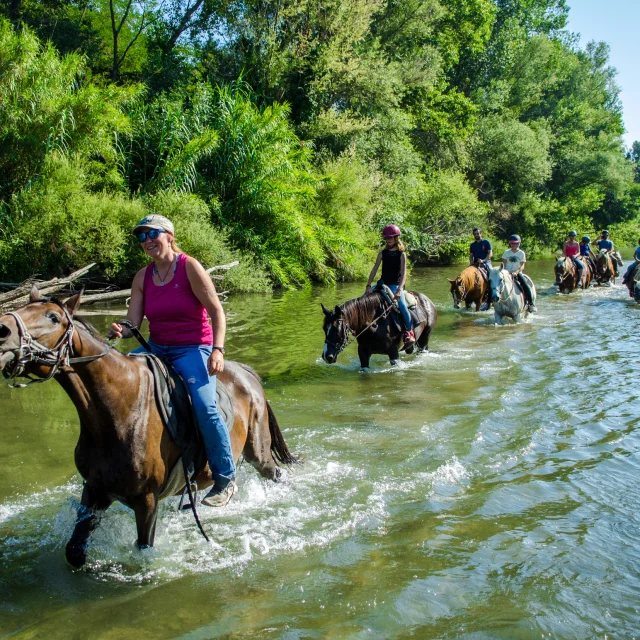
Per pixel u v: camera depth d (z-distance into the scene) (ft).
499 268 44.78
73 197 49.29
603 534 14.44
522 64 161.68
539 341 38.14
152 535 12.69
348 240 71.36
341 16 85.30
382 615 11.35
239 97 68.28
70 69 55.11
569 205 158.61
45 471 17.84
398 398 25.68
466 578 12.62
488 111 144.56
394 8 107.34
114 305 47.03
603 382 27.99
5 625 10.98
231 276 57.62
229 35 86.28
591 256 75.15
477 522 15.10
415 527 14.85
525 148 129.80
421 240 95.50
